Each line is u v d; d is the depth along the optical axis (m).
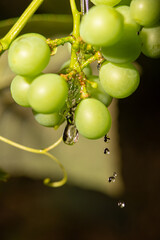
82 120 0.35
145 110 0.69
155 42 0.36
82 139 1.14
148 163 0.71
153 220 0.76
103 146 1.13
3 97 0.90
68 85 0.36
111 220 0.98
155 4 0.34
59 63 0.63
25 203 1.10
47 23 0.45
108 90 0.36
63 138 0.37
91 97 0.37
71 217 1.04
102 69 0.36
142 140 0.71
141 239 0.78
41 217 1.06
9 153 1.15
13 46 0.34
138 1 0.34
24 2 0.53
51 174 1.17
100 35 0.32
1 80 0.58
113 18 0.32
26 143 1.15
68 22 0.45
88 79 0.37
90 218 1.01
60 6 0.49
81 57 0.36
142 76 0.63
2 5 0.53
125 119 0.71
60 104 0.34
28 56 0.34
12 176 1.15
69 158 1.16
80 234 1.01
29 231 1.03
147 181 0.72
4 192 1.11
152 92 0.66
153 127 0.69
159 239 0.77
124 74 0.35
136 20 0.34
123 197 0.77
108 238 0.94
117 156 0.75
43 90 0.34
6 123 1.09
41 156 1.17
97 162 1.13
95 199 1.07
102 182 1.11
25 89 0.36
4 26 0.43
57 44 0.35
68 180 1.15
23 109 1.10
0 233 1.03
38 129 1.15
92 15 0.33
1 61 0.57
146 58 0.56
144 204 0.75
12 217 1.07
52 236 1.01
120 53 0.34
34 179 1.16
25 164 1.16
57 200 1.10
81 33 0.33
